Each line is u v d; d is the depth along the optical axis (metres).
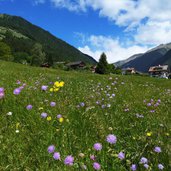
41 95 7.50
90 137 5.01
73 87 10.84
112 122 5.98
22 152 4.31
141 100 9.62
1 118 5.54
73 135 4.88
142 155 4.45
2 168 3.80
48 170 3.77
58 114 5.89
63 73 27.91
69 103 7.07
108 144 4.68
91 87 11.50
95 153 4.29
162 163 4.22
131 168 3.88
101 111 6.82
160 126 6.05
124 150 4.56
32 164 4.00
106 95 9.12
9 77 12.96
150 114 7.36
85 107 6.90
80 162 3.83
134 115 6.87
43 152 4.23
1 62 34.34
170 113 7.89
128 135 5.47
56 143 4.57
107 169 3.93
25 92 7.66
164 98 11.14
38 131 4.96
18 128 5.16
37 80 12.41
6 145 4.46
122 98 9.40
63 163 3.90
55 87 8.03
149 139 5.11
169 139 5.26
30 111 5.83
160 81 31.70
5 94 7.04
